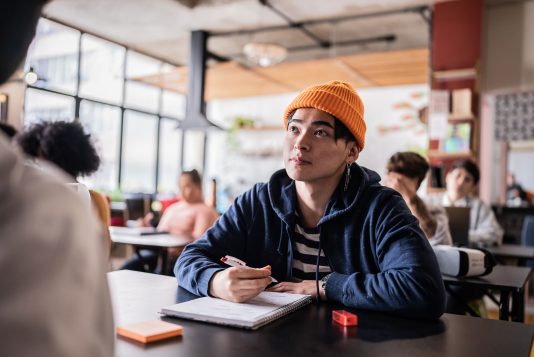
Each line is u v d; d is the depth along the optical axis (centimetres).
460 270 191
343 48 736
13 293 30
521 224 537
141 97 761
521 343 93
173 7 583
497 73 562
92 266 35
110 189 658
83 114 654
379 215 135
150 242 335
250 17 611
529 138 712
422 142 761
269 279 117
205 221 401
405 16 593
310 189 140
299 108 136
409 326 104
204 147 918
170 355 80
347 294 118
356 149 140
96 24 640
